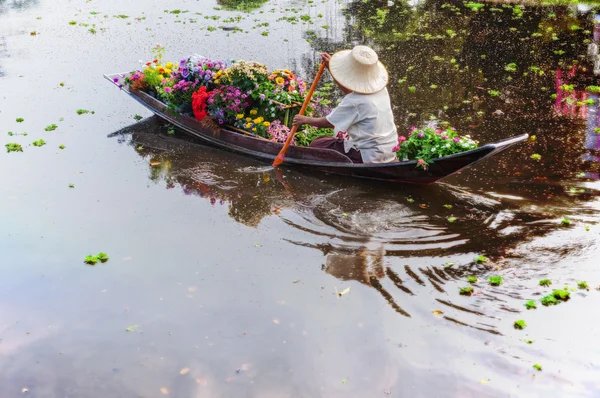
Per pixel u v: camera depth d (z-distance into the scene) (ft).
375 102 22.04
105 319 16.31
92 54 38.42
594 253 17.81
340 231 19.69
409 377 14.01
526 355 14.47
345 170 22.99
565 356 14.38
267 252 18.86
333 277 17.54
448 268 17.58
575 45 38.68
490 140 26.13
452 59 36.47
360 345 15.02
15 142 26.96
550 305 15.97
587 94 31.01
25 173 24.27
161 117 28.30
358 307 16.30
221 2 52.47
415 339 15.11
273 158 24.61
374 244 18.89
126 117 29.76
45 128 28.32
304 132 25.40
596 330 15.10
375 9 48.93
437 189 21.97
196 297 17.01
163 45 39.83
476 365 14.26
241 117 25.45
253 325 15.87
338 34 42.16
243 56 37.50
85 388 14.15
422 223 19.86
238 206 21.57
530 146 25.38
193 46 39.52
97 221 20.92
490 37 40.78
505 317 15.66
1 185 23.38
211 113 25.95
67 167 24.76
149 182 23.50
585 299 16.08
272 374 14.29
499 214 20.12
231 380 14.16
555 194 21.31
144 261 18.67
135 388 14.07
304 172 23.76
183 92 27.04
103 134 27.84
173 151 26.09
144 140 27.20
